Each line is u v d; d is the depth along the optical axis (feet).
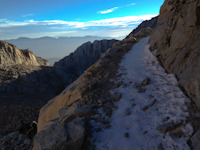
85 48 340.39
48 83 209.97
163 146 15.62
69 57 338.95
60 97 37.24
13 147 40.83
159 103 22.89
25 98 151.74
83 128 17.37
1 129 83.51
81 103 26.84
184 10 31.37
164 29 42.16
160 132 17.44
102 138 17.53
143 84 29.50
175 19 35.27
